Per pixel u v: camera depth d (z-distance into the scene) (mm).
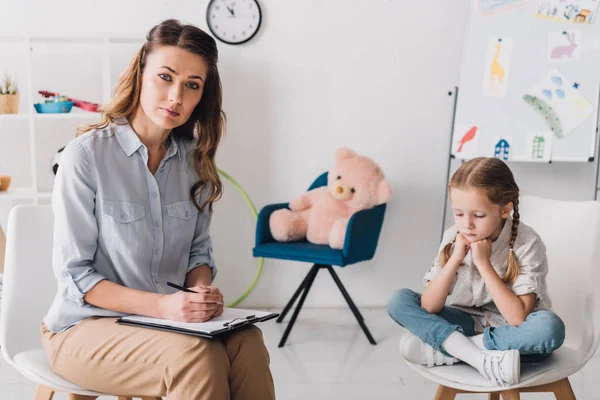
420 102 3594
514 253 1758
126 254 1622
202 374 1370
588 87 3164
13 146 3477
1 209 3480
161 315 1513
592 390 2561
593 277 1760
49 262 1723
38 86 3465
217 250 3639
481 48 3299
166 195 1706
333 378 2660
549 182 3594
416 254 3666
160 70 1600
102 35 3227
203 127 1770
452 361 1690
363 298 3682
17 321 1658
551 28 3211
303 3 3525
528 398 2463
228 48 3531
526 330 1592
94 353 1480
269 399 1479
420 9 3545
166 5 3498
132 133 1660
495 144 3254
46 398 1610
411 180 3629
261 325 3365
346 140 3604
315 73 3564
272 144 3598
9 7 3428
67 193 1574
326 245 3180
